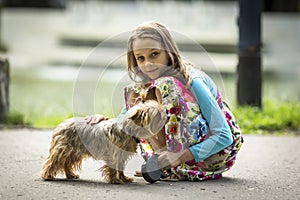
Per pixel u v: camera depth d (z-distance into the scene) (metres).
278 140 10.27
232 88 17.36
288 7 25.47
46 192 6.48
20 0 31.23
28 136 10.44
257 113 11.79
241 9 11.94
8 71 11.73
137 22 25.77
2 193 6.45
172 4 25.34
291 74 22.39
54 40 26.72
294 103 13.02
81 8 26.62
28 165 7.95
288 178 7.31
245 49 12.02
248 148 9.51
